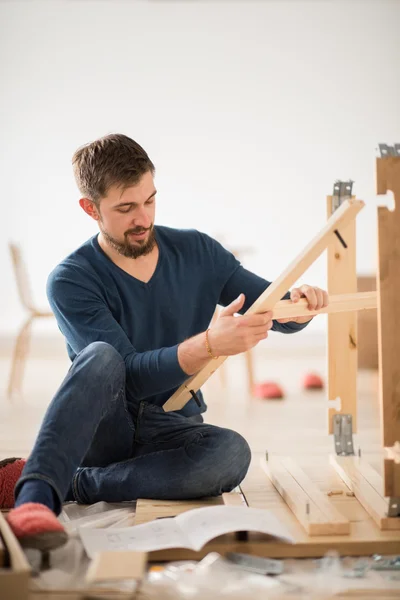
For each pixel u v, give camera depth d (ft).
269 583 4.13
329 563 4.50
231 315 5.03
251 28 17.37
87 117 17.44
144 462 5.66
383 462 4.95
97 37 17.33
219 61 17.44
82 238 17.60
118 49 17.37
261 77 17.47
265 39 17.39
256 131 17.57
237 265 6.35
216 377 14.38
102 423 5.65
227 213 17.72
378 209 4.87
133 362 5.35
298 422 9.91
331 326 6.66
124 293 5.89
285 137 17.53
